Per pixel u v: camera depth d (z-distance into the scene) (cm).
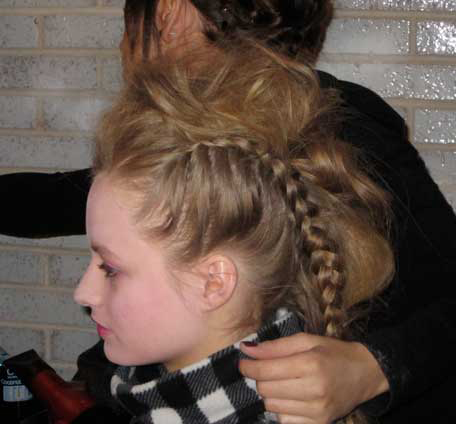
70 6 173
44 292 182
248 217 76
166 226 75
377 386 81
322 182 84
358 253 87
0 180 138
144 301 76
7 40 176
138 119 80
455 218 106
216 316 78
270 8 105
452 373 96
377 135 101
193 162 75
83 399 110
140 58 108
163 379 78
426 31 163
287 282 80
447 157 165
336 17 165
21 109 178
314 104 89
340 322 81
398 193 99
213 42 104
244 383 77
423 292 97
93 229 78
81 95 175
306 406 74
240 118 80
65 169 178
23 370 115
